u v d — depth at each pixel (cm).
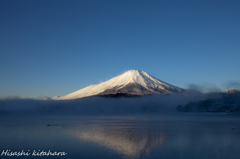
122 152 3372
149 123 8756
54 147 3759
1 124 8481
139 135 5141
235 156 3127
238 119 10781
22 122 9719
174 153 3294
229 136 4900
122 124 8381
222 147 3703
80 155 3200
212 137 4741
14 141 4369
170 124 8112
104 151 3434
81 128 6831
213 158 3019
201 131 5812
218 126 7162
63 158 3058
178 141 4278
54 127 7188
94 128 6825
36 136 5044
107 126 7525
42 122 9744
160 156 3127
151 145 3884
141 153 3297
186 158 3033
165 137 4791
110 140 4428
